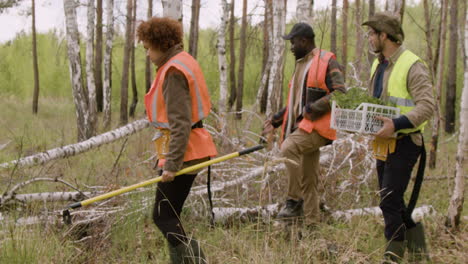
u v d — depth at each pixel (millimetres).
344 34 14141
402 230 3336
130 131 6555
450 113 13625
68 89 24766
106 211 4352
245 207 4719
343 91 3871
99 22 18438
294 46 4156
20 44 23891
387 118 3160
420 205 5172
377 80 3488
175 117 2916
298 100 4176
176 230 3174
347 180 5230
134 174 5812
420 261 3521
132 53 18016
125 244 4012
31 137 9578
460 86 15836
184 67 2953
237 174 5582
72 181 5711
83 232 4148
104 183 5406
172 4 6418
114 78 23781
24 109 18906
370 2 13766
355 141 5625
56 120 14508
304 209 4285
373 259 3594
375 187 5375
